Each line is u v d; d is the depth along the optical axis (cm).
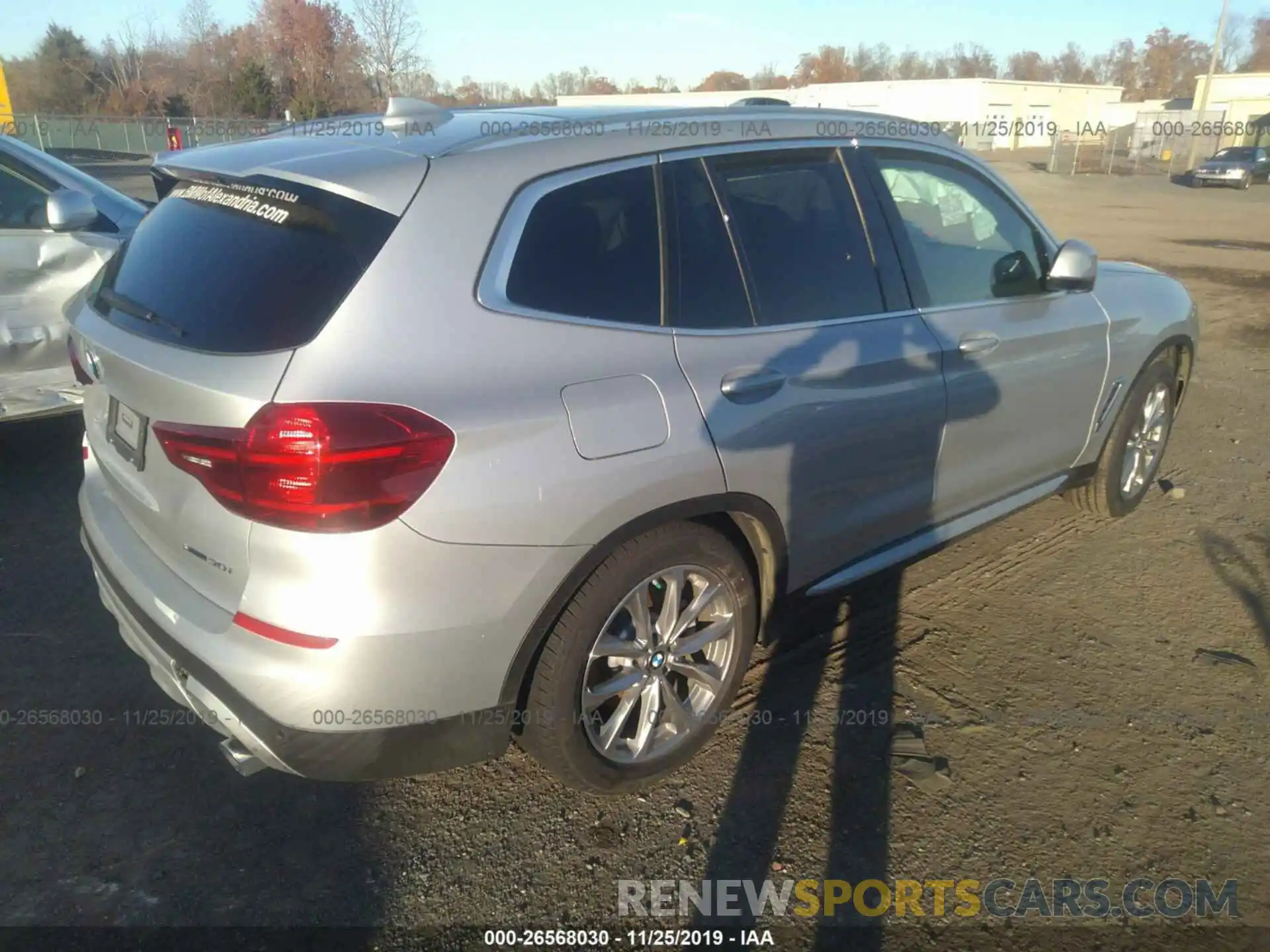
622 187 272
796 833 281
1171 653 373
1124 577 432
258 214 254
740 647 305
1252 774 308
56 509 474
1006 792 298
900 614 397
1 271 471
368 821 282
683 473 262
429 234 237
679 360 270
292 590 221
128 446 267
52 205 455
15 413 487
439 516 224
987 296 372
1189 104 6406
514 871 266
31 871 260
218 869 264
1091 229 1905
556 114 296
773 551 303
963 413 355
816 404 299
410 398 224
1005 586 422
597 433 247
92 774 296
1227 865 272
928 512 362
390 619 223
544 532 239
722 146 297
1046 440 408
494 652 240
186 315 246
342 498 215
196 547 241
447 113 297
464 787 297
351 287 228
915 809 290
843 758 311
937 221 360
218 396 221
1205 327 977
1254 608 407
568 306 255
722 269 288
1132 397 456
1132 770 308
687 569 281
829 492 314
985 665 363
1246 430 648
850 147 333
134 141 3625
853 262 325
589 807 290
